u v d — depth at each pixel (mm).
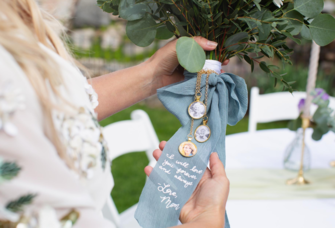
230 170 889
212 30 535
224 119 560
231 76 572
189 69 483
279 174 865
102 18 4832
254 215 703
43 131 357
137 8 536
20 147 333
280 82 557
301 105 861
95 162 393
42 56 369
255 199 753
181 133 565
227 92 563
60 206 357
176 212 527
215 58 568
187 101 573
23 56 351
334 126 825
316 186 808
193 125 564
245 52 560
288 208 724
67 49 515
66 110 373
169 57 613
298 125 863
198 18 529
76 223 365
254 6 528
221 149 566
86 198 371
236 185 810
